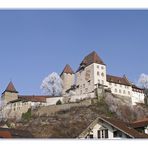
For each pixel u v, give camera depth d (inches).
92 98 3850.9
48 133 3262.8
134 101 4185.5
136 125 1558.8
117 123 1402.6
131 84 4301.2
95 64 4077.3
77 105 3752.5
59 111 3735.2
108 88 4033.0
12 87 4520.2
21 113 4050.2
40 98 4126.5
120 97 4089.6
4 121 3988.7
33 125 3499.0
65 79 4616.1
